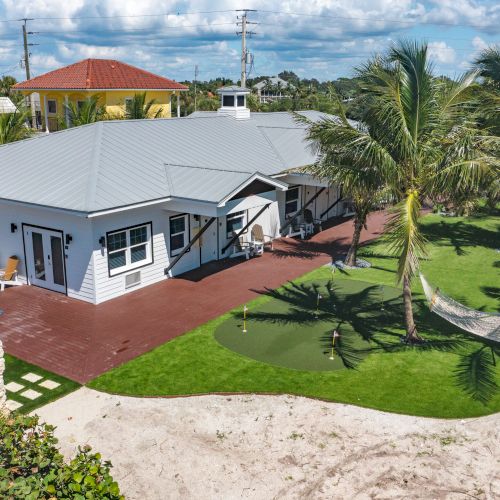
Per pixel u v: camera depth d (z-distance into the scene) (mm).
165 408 11219
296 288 18875
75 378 12383
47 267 17953
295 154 25844
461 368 13094
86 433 10297
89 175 17453
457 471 9453
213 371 12820
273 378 12523
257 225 23047
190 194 17672
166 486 8945
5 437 6523
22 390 11812
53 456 6516
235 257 22422
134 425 10602
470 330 14250
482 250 24438
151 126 23016
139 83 41344
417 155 13070
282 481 9133
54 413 10945
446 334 15188
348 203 30609
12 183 18125
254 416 11000
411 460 9727
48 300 17234
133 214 17500
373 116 13609
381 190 13547
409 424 10797
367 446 10102
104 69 40844
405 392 11969
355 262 21609
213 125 26281
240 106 29250
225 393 11820
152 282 18906
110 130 21062
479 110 20406
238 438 10266
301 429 10594
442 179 12648
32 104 46219
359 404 11461
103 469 6344
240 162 22828
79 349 13859
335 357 13633
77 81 38875
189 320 15875
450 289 19047
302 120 17688
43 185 17516
